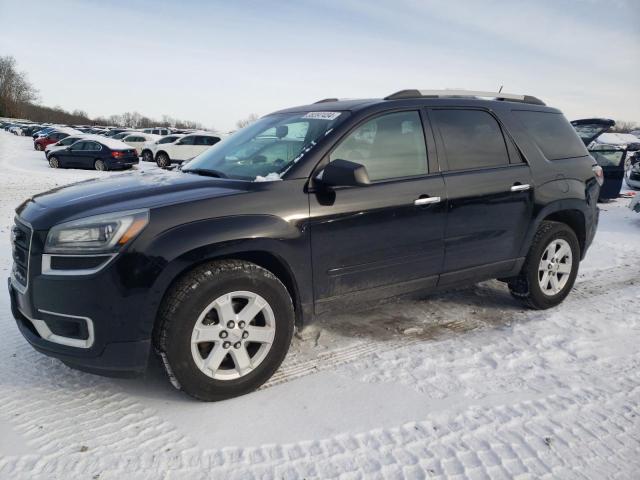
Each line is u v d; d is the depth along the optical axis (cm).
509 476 220
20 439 243
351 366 321
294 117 365
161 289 254
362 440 245
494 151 383
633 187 1227
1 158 2461
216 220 267
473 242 366
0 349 338
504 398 282
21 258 275
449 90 379
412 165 339
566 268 429
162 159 2355
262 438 246
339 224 303
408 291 347
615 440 246
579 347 349
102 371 259
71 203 272
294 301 308
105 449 236
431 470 223
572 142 446
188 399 281
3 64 9394
